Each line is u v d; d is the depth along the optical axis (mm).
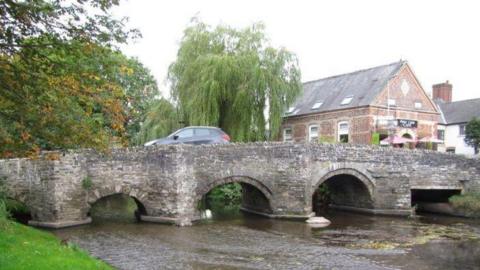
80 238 16250
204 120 27391
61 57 9531
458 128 43438
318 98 39062
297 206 22047
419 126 36062
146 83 37250
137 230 18031
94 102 10500
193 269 12336
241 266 12766
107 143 12711
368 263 13555
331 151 23875
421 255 14883
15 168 18500
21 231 12945
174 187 19547
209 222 20703
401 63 35500
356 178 24938
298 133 38688
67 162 18453
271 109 29250
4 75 9148
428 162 26453
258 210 23922
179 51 30250
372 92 34312
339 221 22516
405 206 24906
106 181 19203
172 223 19453
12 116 9992
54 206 18125
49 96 9633
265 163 22109
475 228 20688
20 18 8484
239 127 28531
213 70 27688
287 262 13391
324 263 13406
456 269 13172
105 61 9938
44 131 10297
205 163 20781
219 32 30453
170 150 19703
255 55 29031
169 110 29375
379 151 25297
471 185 27406
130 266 12578
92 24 9078
